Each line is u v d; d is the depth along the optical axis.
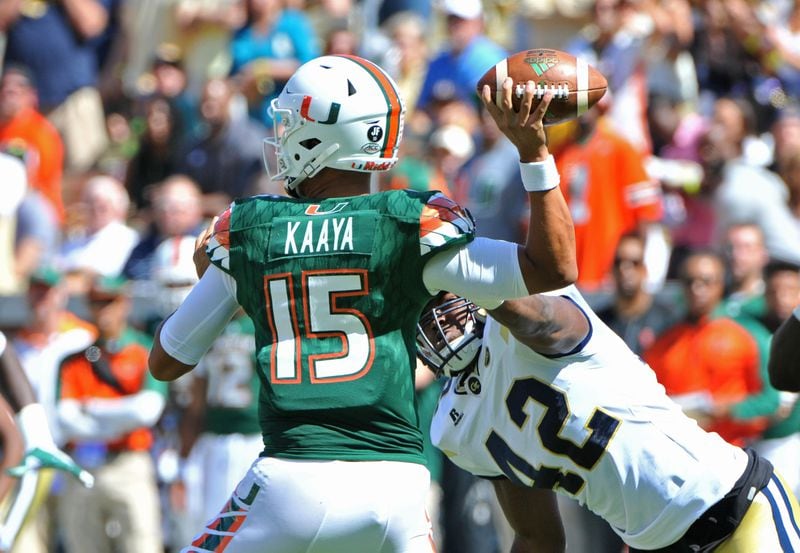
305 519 11.12
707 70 29.98
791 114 29.72
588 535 20.19
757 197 24.55
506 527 21.59
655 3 29.89
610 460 12.54
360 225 11.27
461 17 28.50
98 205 25.80
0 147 27.84
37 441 15.73
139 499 22.02
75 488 22.06
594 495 12.80
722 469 12.59
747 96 29.86
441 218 11.13
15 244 25.52
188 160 27.92
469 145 26.69
